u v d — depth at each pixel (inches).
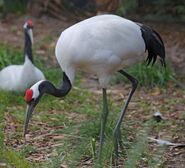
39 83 382.6
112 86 585.0
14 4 885.8
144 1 863.1
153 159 378.3
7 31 795.4
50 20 839.7
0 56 622.2
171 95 560.1
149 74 586.2
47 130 454.9
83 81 598.9
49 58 671.8
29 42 539.5
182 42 740.0
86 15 854.5
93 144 397.4
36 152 411.5
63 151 399.5
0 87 551.5
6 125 466.6
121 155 397.7
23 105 518.0
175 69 636.1
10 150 404.8
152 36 406.0
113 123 430.3
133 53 397.4
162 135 444.1
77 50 391.9
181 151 410.9
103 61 391.5
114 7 815.1
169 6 849.5
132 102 534.9
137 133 421.1
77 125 438.9
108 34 389.7
